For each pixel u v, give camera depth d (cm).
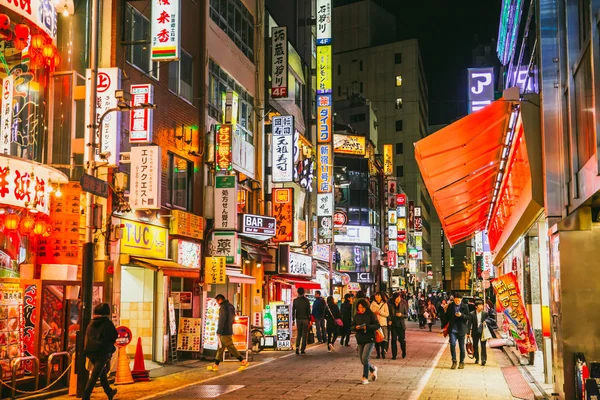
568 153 1098
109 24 1606
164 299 1767
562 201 1113
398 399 1146
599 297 1015
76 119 1438
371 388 1280
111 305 1518
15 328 1164
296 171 2836
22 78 1332
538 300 1808
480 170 1625
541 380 1388
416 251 7756
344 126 6475
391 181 6681
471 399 1159
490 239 3219
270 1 3903
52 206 1376
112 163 1428
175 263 1850
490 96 1930
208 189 2158
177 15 1683
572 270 1027
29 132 1342
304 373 1532
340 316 2234
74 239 1379
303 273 3134
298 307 2075
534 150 1155
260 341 2231
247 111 2748
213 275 2061
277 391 1231
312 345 2481
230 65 2522
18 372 1166
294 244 3166
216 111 2373
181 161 2031
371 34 10212
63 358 1277
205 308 2084
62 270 1334
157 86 1856
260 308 2722
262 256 2628
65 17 1507
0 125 1204
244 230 2303
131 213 1666
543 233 1495
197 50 2197
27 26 1192
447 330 1692
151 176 1602
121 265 1622
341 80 10175
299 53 3522
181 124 2022
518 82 1562
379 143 9819
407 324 4444
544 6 1152
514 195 1562
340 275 4428
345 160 6088
